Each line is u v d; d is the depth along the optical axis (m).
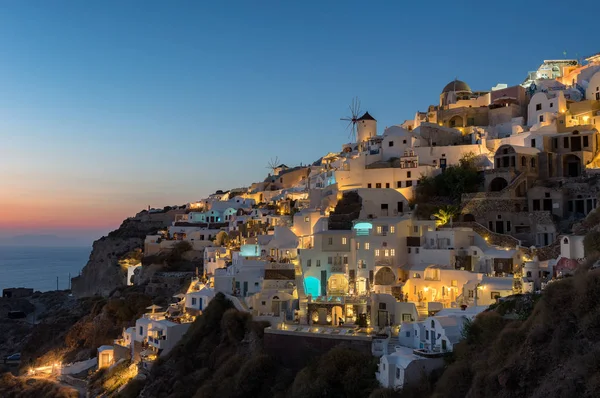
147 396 74.75
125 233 175.25
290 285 85.44
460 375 47.50
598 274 41.38
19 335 142.88
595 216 74.00
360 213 101.94
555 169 97.12
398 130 123.69
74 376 99.19
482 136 120.00
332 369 59.50
